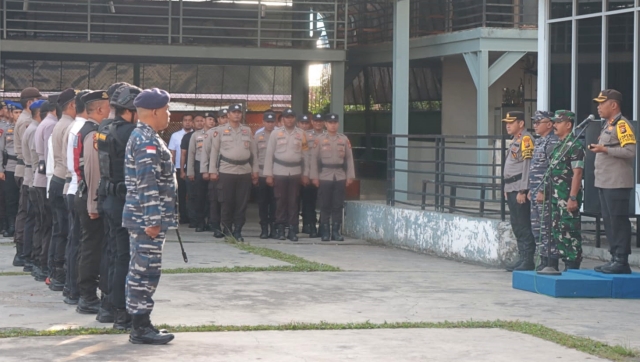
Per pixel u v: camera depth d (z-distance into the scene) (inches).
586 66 506.9
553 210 382.9
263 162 572.1
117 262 267.3
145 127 249.9
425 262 459.5
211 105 808.3
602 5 494.0
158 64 788.6
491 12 705.6
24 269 407.2
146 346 247.9
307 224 599.5
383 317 297.4
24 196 416.8
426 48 753.6
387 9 804.0
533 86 773.3
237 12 780.0
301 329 273.6
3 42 658.8
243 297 333.4
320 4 761.0
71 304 318.7
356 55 834.8
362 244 550.9
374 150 895.1
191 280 374.3
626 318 300.4
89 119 297.9
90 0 724.0
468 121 789.9
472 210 502.3
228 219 546.6
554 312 310.7
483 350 246.8
